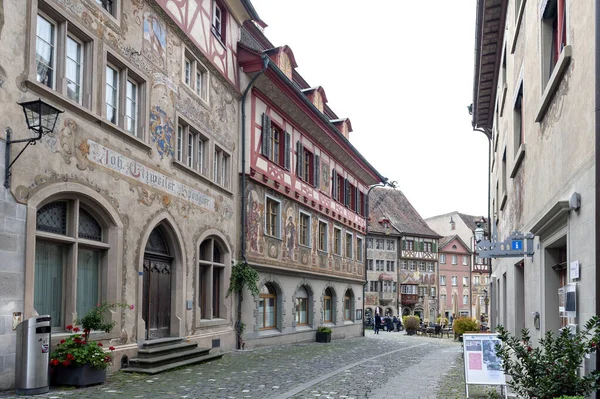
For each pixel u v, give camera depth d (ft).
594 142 18.86
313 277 85.40
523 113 37.17
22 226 30.27
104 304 35.81
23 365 28.76
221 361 49.34
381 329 167.02
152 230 45.50
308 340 82.28
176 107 49.57
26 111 30.30
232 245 61.87
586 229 20.21
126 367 39.81
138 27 43.57
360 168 109.60
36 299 33.06
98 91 38.14
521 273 41.50
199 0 55.31
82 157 35.70
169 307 49.03
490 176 82.07
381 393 33.17
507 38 47.19
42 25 33.76
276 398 30.58
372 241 210.79
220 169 60.29
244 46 64.75
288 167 76.64
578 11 21.18
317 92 91.97
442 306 236.02
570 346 19.12
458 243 246.47
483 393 33.27
